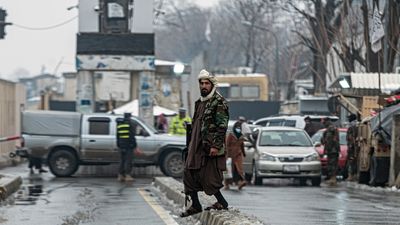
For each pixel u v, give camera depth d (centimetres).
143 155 5509
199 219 2611
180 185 3912
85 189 4353
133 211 3100
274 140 5138
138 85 7075
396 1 5956
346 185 4975
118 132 5172
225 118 2389
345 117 7150
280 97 12988
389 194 4072
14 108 8106
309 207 3197
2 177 4469
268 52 14650
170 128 6109
